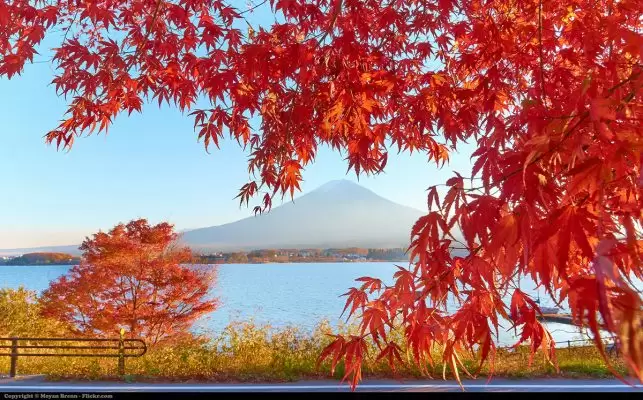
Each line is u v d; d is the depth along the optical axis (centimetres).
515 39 298
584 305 88
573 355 826
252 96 314
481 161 134
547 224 105
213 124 335
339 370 764
